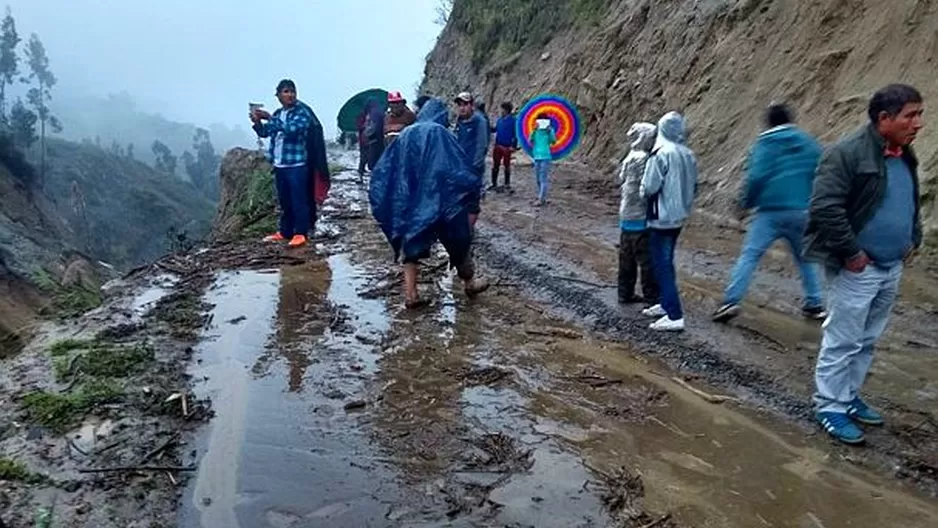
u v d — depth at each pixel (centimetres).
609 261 941
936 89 952
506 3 2953
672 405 546
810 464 462
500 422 520
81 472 437
